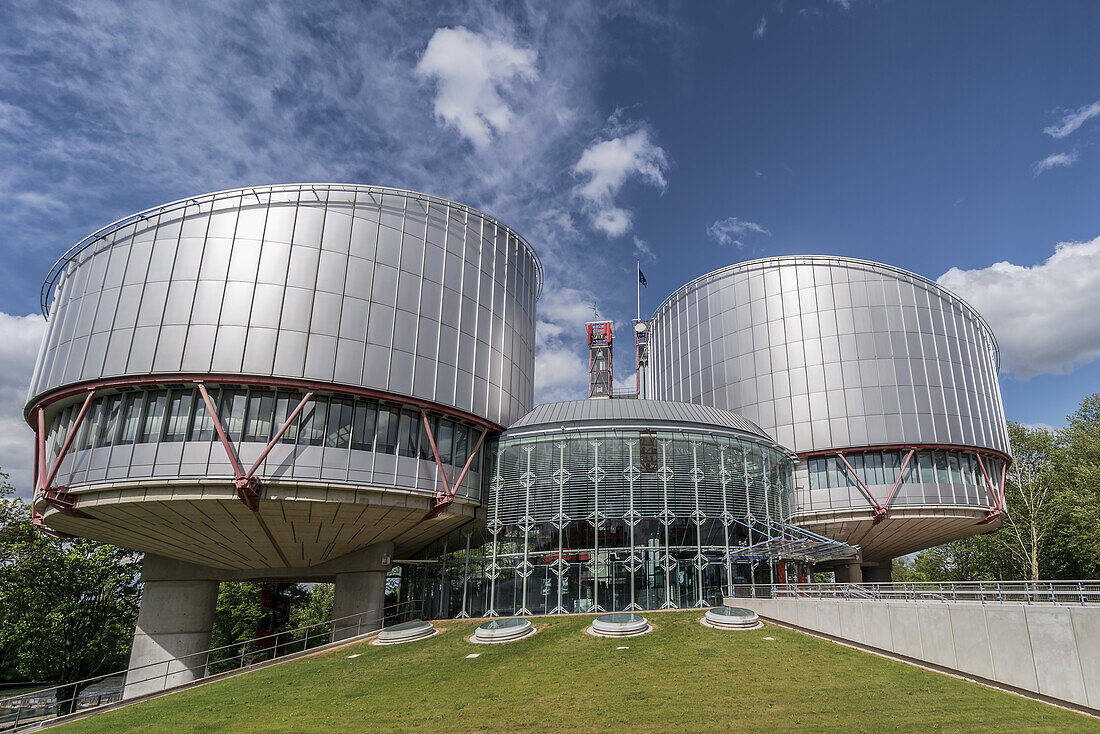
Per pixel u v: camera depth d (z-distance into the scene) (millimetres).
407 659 27750
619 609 36188
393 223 38438
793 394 52688
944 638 22891
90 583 57781
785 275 55938
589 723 18375
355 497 33531
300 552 41469
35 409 36656
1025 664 20359
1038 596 28609
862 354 51219
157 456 31016
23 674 58281
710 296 61625
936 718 17891
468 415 39344
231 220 34531
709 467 40062
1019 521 61906
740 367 56812
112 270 34469
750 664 23438
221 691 25297
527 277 48906
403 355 36688
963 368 51781
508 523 39281
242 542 38531
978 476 49656
